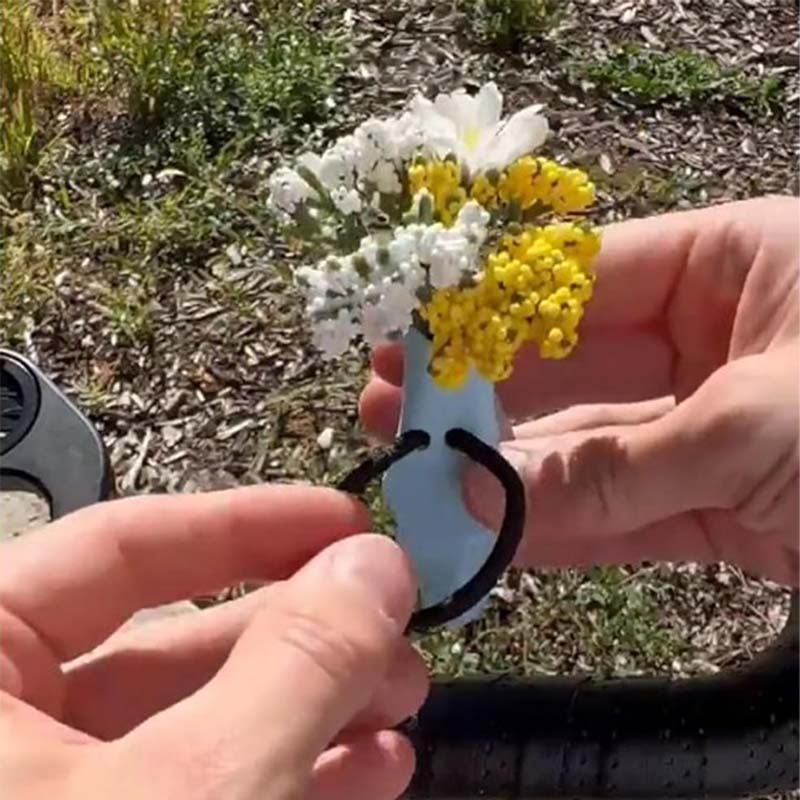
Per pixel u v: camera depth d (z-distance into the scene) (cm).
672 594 53
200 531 25
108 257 64
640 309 33
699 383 34
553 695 26
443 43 73
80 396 59
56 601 25
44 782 20
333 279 22
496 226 23
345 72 71
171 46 71
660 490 28
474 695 26
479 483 25
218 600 48
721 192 68
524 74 72
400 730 26
